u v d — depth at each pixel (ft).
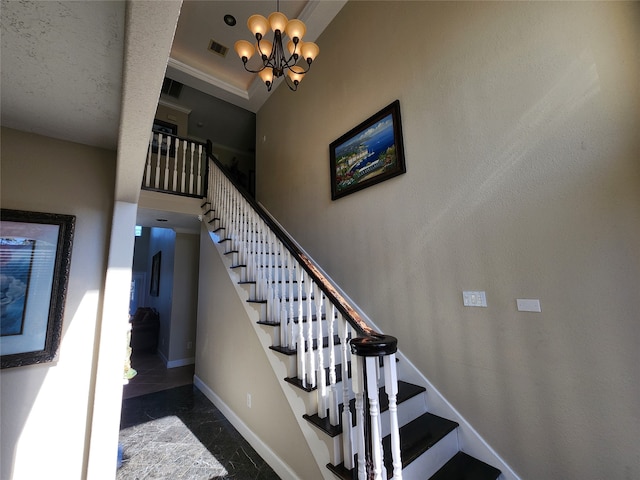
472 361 6.35
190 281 16.62
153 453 7.50
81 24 3.12
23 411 4.86
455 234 6.90
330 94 11.62
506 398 5.76
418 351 7.44
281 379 6.63
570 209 5.19
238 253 9.43
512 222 5.93
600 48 5.08
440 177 7.34
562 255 5.23
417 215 7.81
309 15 11.73
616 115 4.83
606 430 4.60
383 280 8.59
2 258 4.88
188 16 12.75
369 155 9.31
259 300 7.77
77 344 5.41
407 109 8.36
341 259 10.19
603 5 5.12
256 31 7.94
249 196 9.12
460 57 7.16
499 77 6.38
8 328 4.79
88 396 5.38
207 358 11.55
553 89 5.57
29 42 3.31
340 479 4.65
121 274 5.83
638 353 4.39
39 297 5.09
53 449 4.99
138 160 4.64
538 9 5.89
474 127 6.73
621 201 4.68
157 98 3.43
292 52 8.47
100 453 5.18
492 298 6.13
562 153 5.36
